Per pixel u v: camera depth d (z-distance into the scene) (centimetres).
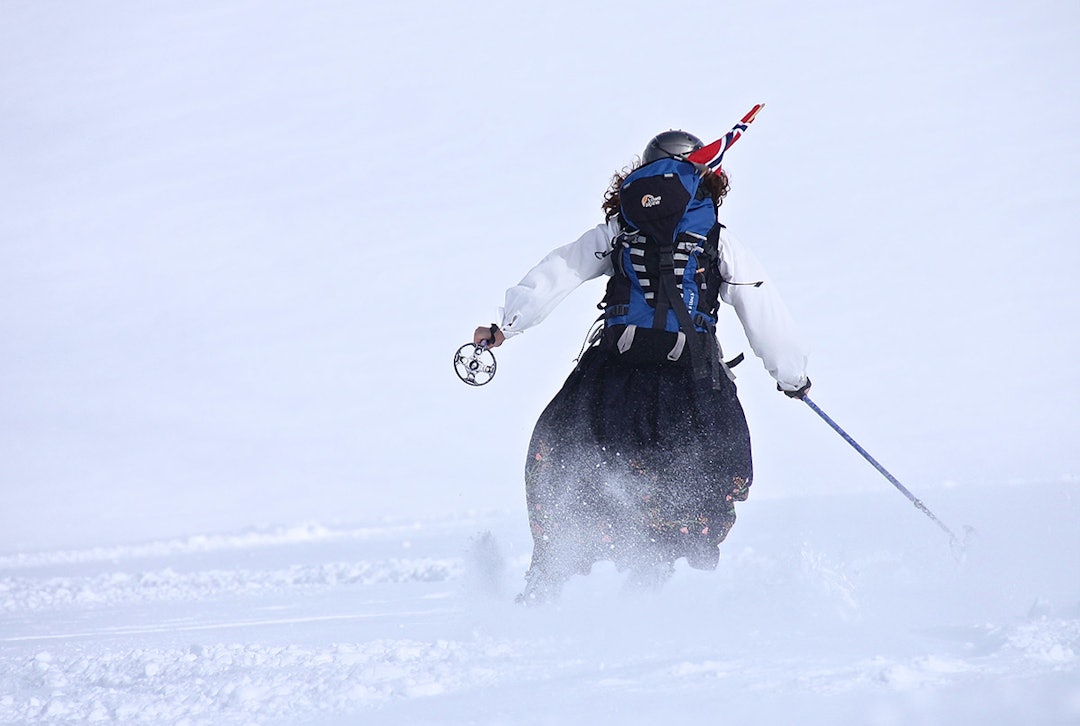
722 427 1381
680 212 1369
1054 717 652
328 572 2848
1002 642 870
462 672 958
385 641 1165
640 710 748
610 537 1384
